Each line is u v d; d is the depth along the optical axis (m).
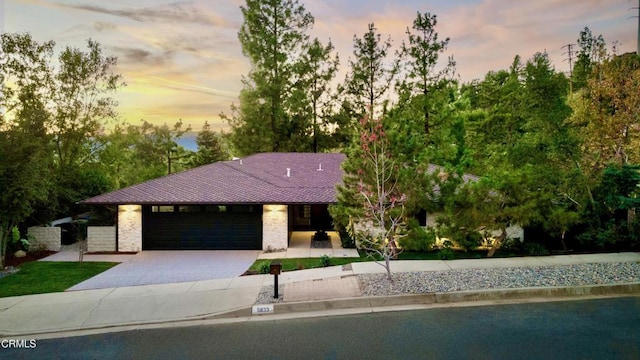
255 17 37.84
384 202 12.75
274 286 11.02
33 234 18.95
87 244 19.20
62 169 24.53
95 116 26.92
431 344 7.85
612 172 16.03
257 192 19.44
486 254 15.82
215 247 19.09
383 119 14.23
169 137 45.44
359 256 16.75
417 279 11.87
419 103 30.45
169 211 19.16
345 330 8.72
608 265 12.88
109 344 8.37
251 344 8.14
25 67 24.41
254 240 19.14
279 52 38.28
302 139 38.88
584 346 7.61
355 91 36.09
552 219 14.81
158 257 17.50
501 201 15.00
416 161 14.85
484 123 31.78
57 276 14.18
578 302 10.09
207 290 11.93
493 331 8.42
